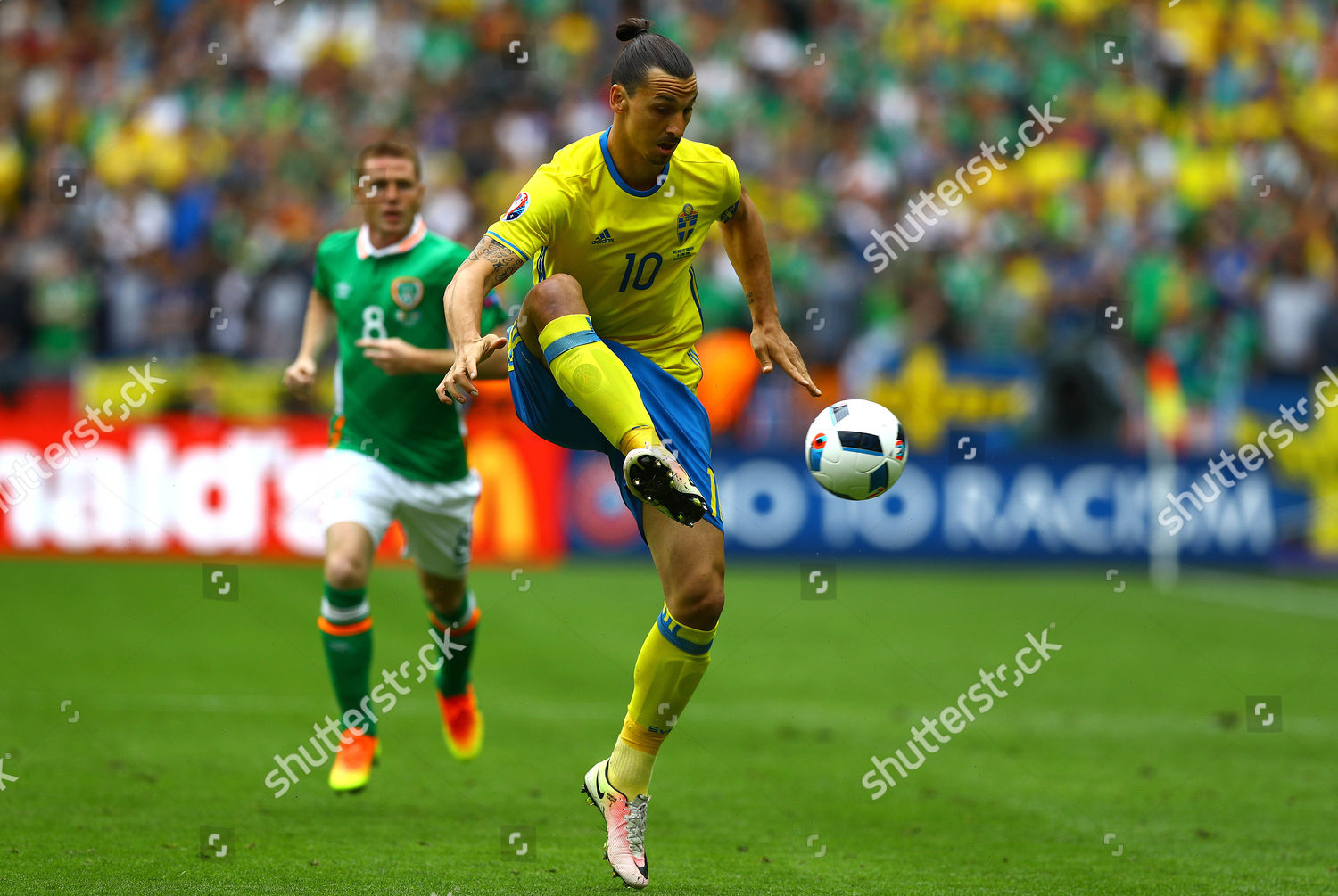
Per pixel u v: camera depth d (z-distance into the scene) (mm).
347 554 17891
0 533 38062
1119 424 43688
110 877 13852
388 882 13984
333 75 53625
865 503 40688
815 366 44688
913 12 56812
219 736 20969
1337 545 41594
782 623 32094
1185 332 48375
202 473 37750
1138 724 23328
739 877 14555
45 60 55219
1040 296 48031
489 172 51375
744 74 54688
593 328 14547
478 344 12297
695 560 13383
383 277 18984
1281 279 50156
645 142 13344
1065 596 36719
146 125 52281
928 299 46375
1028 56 56438
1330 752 21500
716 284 45438
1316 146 56750
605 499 39438
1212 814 17797
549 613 32375
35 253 47562
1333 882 14648
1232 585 39438
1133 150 54844
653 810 17750
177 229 49125
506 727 22344
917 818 17500
